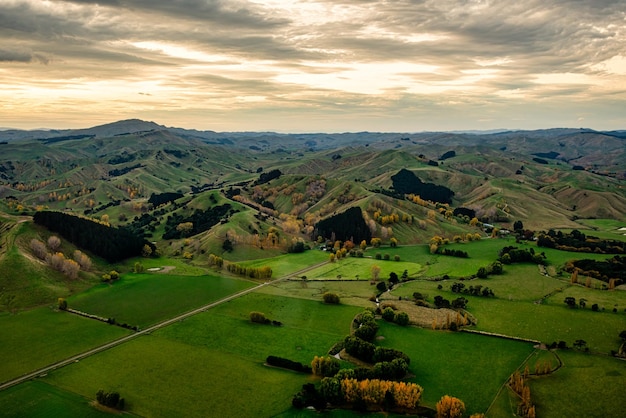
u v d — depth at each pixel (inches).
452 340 6304.1
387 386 4776.1
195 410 4749.0
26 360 5807.1
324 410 4717.0
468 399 4859.7
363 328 6363.2
